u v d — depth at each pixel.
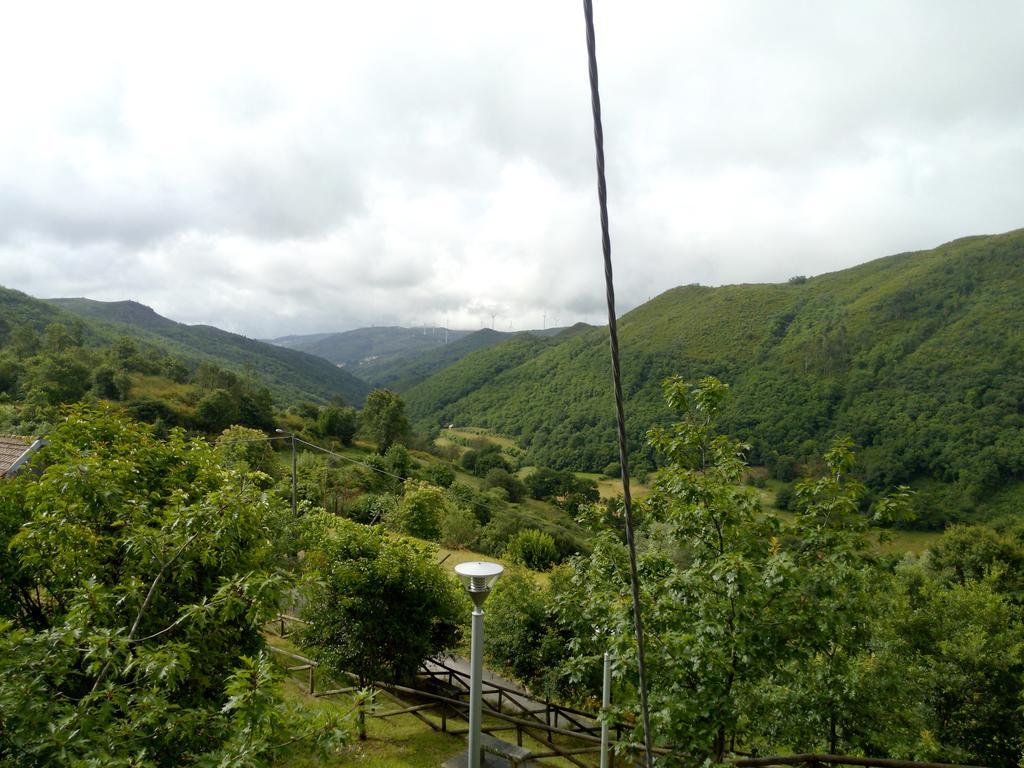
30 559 5.00
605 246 2.00
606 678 6.30
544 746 10.98
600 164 1.93
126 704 3.77
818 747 7.38
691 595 5.48
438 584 10.98
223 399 51.06
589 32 1.85
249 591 4.79
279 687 3.88
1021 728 11.62
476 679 5.55
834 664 6.03
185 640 5.20
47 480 5.19
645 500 6.62
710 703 5.00
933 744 8.53
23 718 3.32
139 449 6.90
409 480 34.50
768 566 5.24
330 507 35.41
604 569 6.61
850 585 5.52
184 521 5.10
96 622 4.39
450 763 8.48
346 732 3.92
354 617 9.84
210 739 4.61
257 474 7.62
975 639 12.00
